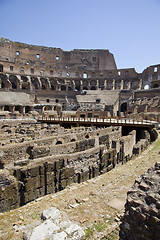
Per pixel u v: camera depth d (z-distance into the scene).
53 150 14.74
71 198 9.45
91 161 14.90
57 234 5.31
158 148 19.41
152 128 31.83
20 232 6.21
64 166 12.66
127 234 5.60
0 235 6.41
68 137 19.53
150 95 59.72
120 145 20.25
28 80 66.75
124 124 33.06
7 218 7.78
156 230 4.90
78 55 88.12
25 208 8.79
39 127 26.72
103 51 90.62
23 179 10.65
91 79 76.56
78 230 5.64
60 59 85.81
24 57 78.44
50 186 11.86
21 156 14.31
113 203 8.34
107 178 11.88
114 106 60.44
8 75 62.62
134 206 5.60
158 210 5.00
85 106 58.72
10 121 37.44
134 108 55.59
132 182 10.66
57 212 6.73
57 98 68.19
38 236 5.28
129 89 70.12
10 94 54.22
